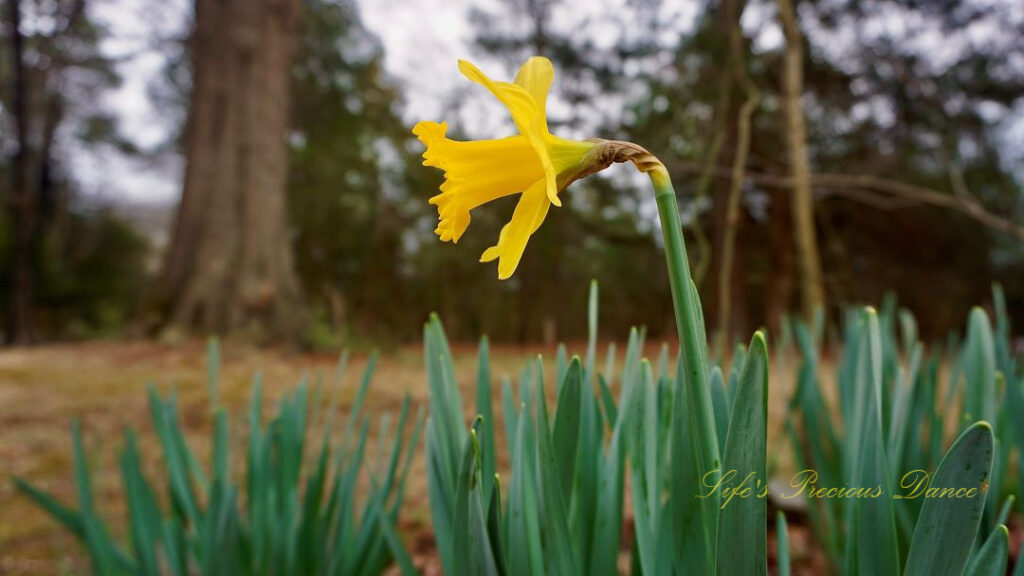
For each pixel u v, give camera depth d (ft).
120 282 79.00
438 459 3.43
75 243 80.23
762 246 56.08
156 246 94.48
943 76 37.86
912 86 36.37
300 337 34.91
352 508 4.58
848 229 53.16
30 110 62.18
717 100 29.81
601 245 69.82
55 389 19.80
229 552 4.06
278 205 36.70
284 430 4.62
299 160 63.00
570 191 51.75
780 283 50.01
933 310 58.34
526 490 2.99
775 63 23.50
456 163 2.17
